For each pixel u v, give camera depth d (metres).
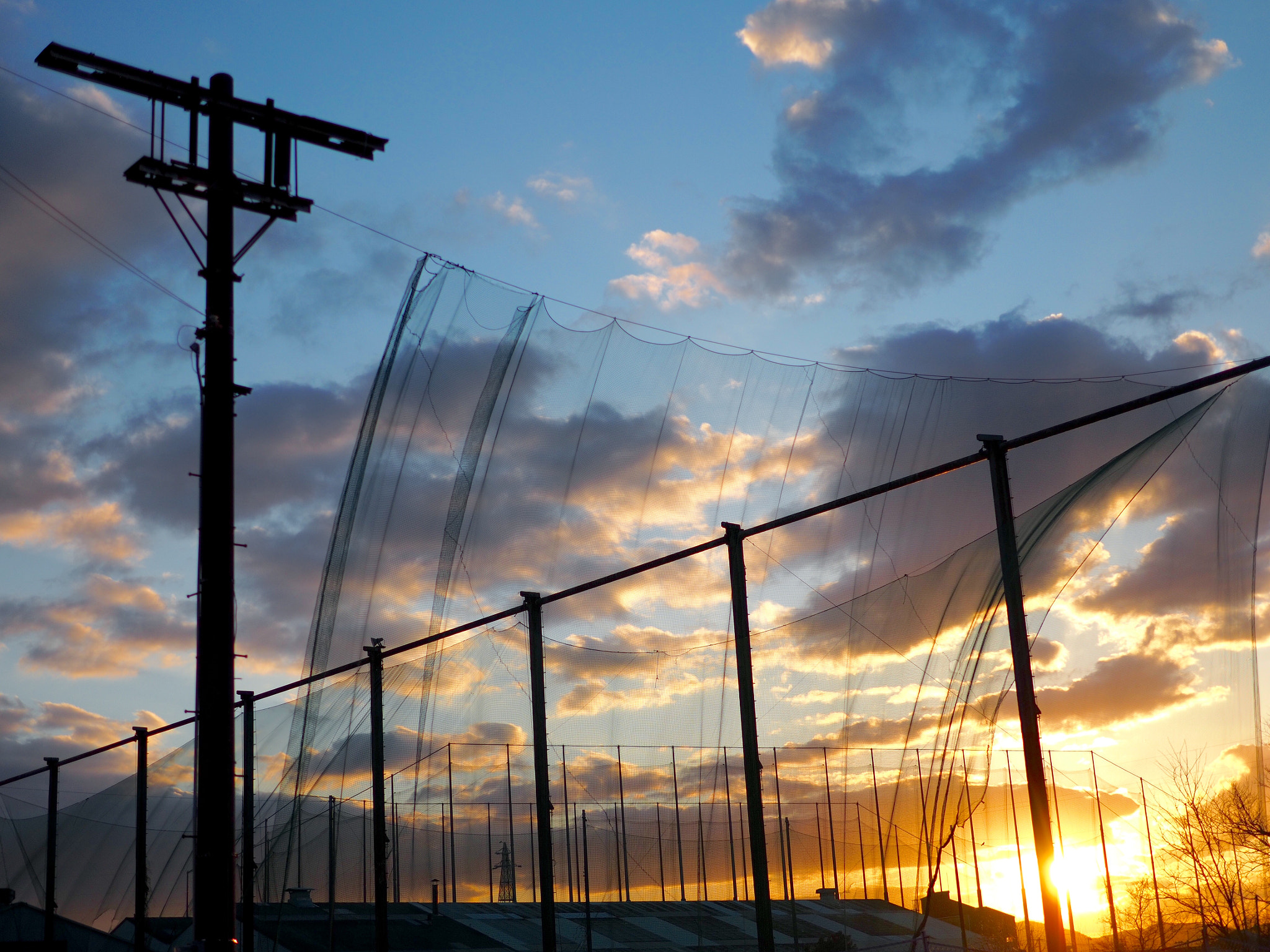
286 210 17.16
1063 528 14.90
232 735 14.96
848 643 18.50
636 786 21.28
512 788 22.31
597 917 21.38
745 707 13.64
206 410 15.90
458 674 22.39
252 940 21.09
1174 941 20.94
